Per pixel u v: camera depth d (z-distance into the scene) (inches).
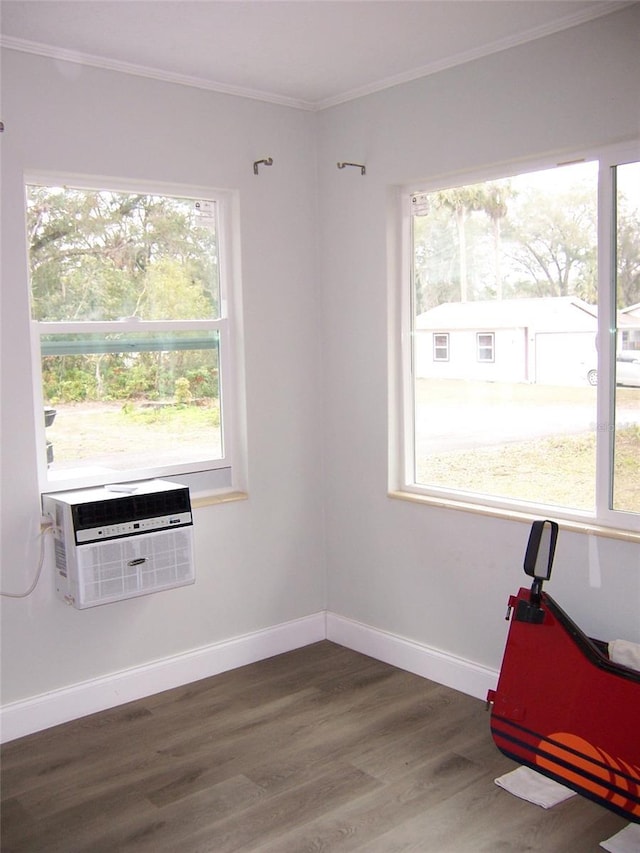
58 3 102.5
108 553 118.6
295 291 150.6
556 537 102.6
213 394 144.5
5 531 118.9
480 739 119.1
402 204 140.8
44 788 108.2
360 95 140.9
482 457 133.7
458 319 134.9
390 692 135.5
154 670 135.7
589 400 117.9
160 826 99.6
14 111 115.4
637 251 110.3
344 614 156.9
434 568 138.3
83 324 127.2
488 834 96.9
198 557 140.9
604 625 115.3
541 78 115.0
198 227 140.4
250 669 146.0
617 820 99.3
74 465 128.6
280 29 112.4
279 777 109.9
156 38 115.0
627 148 109.6
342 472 153.6
